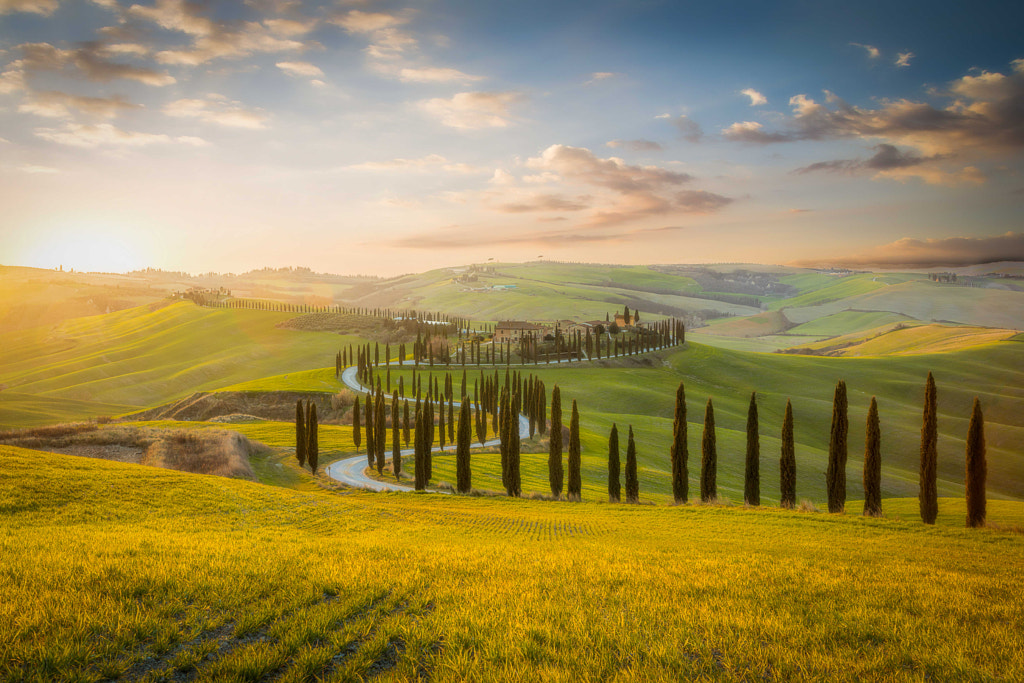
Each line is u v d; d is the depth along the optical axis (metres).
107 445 70.31
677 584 15.09
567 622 11.26
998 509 58.38
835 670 9.59
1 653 8.73
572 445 63.50
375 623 11.20
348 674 9.02
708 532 36.34
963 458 134.88
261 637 10.50
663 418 162.88
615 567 17.28
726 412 177.12
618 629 10.91
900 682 9.17
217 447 72.56
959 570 20.48
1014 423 177.00
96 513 28.50
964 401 193.88
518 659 9.24
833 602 13.68
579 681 8.66
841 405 52.94
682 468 60.31
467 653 9.63
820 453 130.62
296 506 40.06
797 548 26.91
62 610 10.29
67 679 8.41
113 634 9.87
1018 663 9.84
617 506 54.47
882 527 39.03
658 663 9.48
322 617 11.17
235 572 14.02
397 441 77.88
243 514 34.34
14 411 192.50
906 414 179.25
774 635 11.15
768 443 137.12
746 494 58.28
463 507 52.00
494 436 124.19
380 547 19.48
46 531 20.06
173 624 10.41
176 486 39.38
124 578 12.53
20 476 32.94
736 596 14.17
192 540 19.86
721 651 10.35
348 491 65.19
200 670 9.09
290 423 123.69
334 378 197.25
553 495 63.50
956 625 12.00
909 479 117.81
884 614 12.66
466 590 13.41
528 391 151.00
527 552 20.78
